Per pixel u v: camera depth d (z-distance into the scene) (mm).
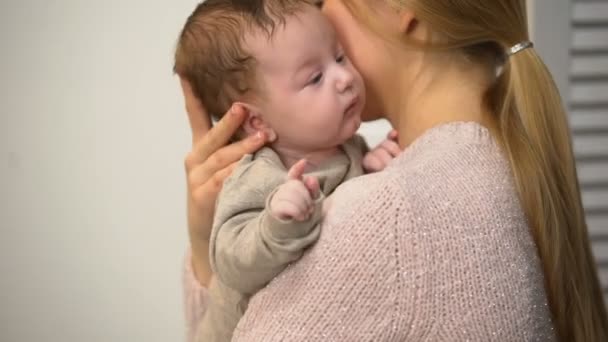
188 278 1112
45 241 1837
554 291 895
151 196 1809
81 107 1771
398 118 969
